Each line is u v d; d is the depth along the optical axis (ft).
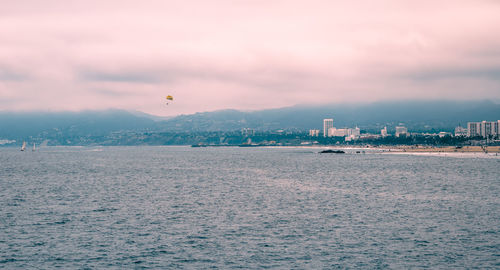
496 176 534.78
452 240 197.36
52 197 350.84
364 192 377.30
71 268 162.91
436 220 242.99
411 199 329.72
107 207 295.89
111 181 497.05
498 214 260.83
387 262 167.02
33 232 217.77
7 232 217.56
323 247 187.73
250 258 173.47
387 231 216.13
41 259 173.17
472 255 174.50
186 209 285.84
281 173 610.65
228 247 188.85
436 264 164.04
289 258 173.06
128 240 201.46
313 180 498.28
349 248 185.98
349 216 257.14
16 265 166.09
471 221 239.50
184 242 197.47
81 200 332.19
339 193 370.53
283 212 272.51
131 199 337.11
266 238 203.62
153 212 274.98
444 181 475.31
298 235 209.15
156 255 177.99
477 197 339.98
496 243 191.62
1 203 316.40
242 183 465.88
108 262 169.48
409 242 194.70
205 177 549.13
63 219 252.01
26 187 431.43
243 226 230.48
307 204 305.53
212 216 259.80
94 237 207.21
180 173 622.13
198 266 164.55
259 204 306.76
